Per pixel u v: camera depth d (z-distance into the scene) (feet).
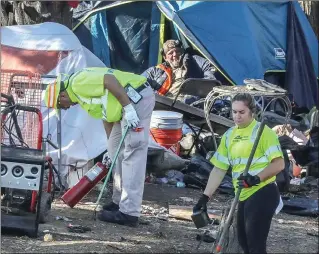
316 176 126.52
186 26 154.61
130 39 160.25
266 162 73.56
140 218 99.45
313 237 96.63
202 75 151.94
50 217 94.38
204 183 119.44
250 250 73.41
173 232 93.25
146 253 82.53
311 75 171.01
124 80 91.81
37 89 104.12
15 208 88.22
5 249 78.84
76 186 97.40
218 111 136.05
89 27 160.25
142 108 92.02
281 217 106.83
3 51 114.93
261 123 73.61
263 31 166.09
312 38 173.47
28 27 117.80
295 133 129.70
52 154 108.68
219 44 155.94
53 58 114.93
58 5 149.38
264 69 165.37
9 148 85.71
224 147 76.13
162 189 117.29
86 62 115.44
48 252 79.05
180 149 133.69
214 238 89.97
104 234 88.94
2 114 90.33
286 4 169.99
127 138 92.17
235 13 158.92
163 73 147.74
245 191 73.82
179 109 129.39
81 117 111.55
